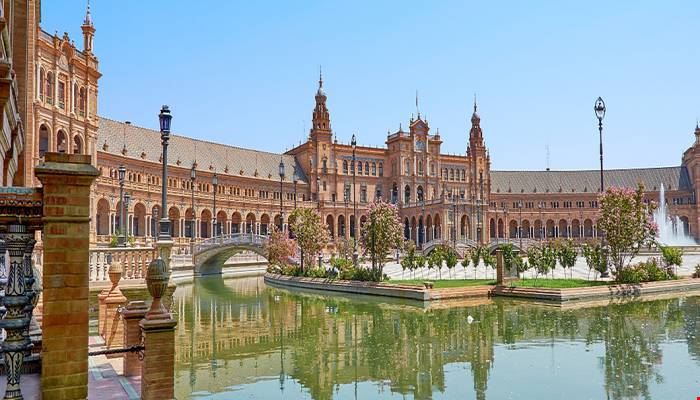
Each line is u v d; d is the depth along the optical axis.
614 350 20.86
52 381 7.07
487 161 141.88
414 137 128.00
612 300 35.50
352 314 31.89
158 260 10.12
